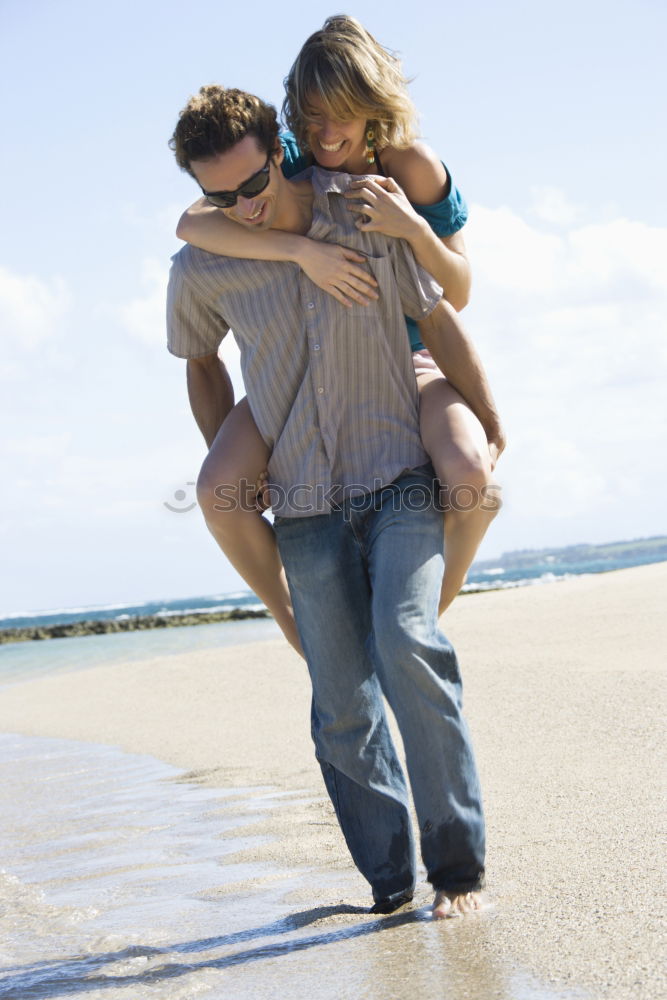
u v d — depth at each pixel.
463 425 2.81
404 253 2.86
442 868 2.61
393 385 2.85
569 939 2.27
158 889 3.47
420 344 3.10
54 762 6.77
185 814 4.69
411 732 2.58
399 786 2.88
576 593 14.17
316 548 2.84
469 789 2.61
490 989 2.04
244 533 2.99
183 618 38.34
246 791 5.07
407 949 2.38
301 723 7.04
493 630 10.27
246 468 2.95
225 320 3.04
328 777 2.94
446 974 2.16
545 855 3.05
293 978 2.30
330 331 2.81
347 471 2.85
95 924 3.12
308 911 2.95
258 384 2.92
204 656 13.25
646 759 4.23
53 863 4.02
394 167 2.98
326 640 2.84
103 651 22.55
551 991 1.99
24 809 5.21
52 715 9.42
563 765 4.36
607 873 2.75
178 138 2.81
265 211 2.85
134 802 5.12
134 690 10.52
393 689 2.59
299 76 2.88
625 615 10.00
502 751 4.84
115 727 8.09
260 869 3.58
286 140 3.08
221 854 3.87
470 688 6.80
